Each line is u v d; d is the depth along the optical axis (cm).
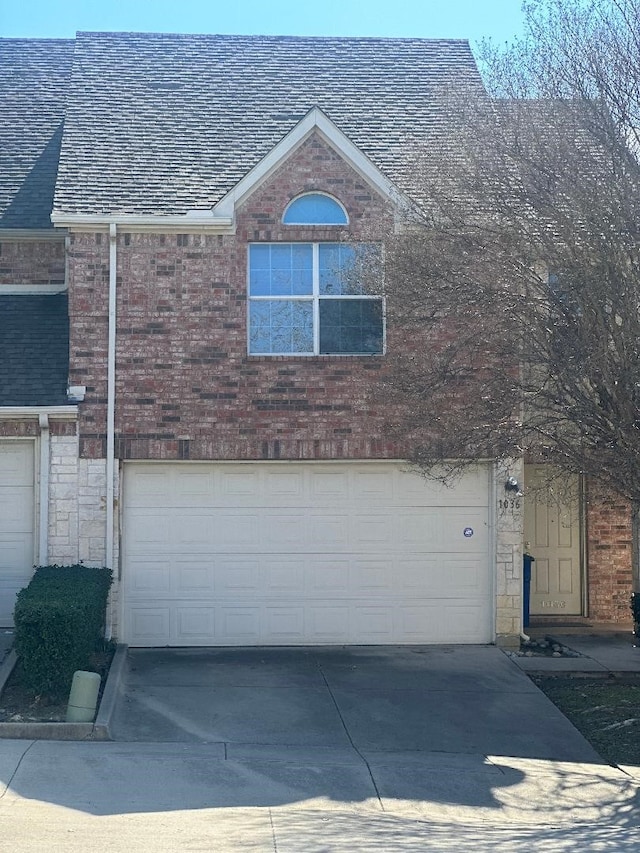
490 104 1103
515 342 1034
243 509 1352
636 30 1027
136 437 1324
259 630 1348
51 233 1503
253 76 1675
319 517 1359
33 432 1323
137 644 1331
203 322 1340
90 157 1429
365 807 808
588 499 1149
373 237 1262
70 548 1312
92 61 1662
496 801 846
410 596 1366
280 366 1342
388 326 1245
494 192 1046
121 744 938
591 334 973
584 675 1257
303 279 1362
